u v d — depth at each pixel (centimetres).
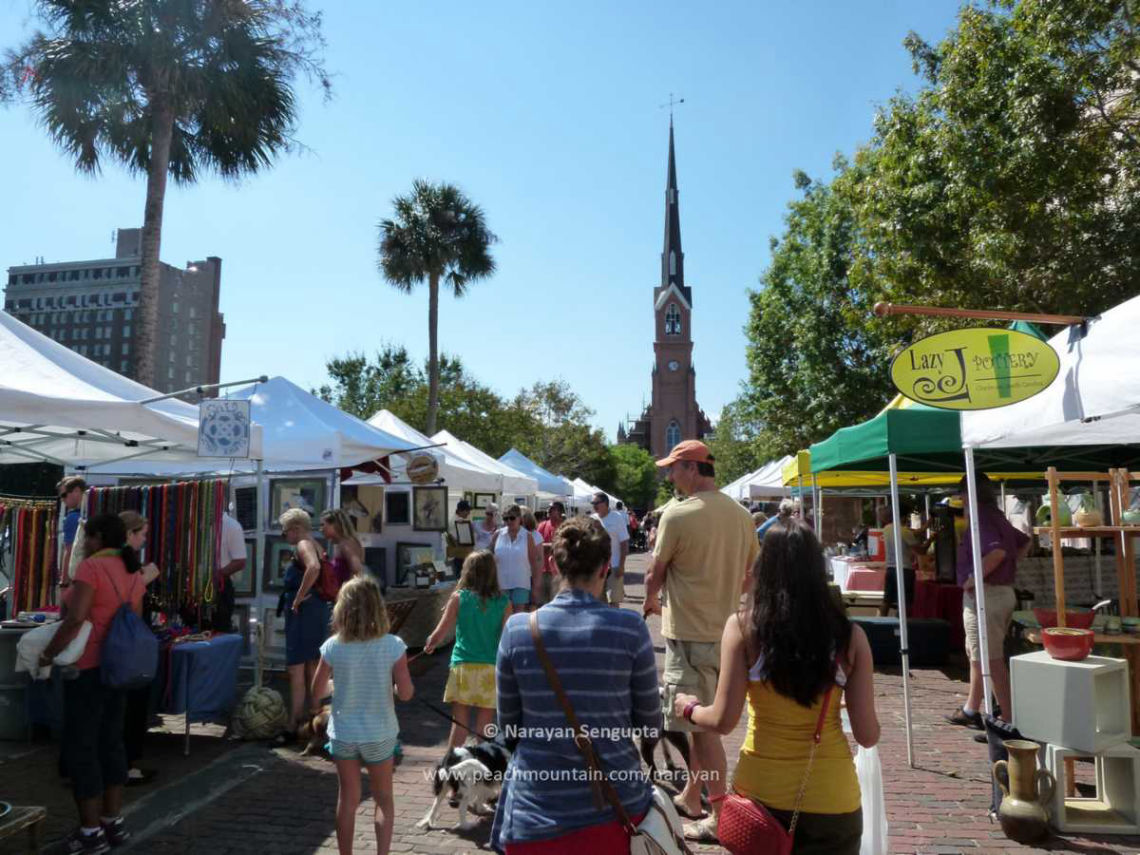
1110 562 996
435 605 1099
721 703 272
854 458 700
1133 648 580
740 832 263
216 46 1518
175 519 750
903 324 1572
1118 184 1251
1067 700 476
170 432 631
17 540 735
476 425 4269
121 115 1562
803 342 2642
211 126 1636
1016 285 1288
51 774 595
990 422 547
